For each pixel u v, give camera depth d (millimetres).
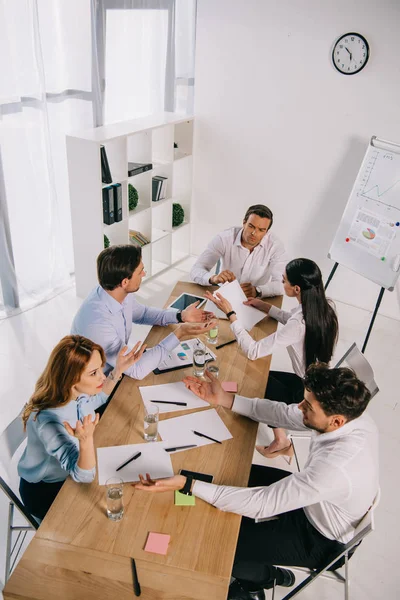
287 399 2686
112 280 2297
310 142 4359
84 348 1785
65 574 1490
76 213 4098
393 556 2486
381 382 3723
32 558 1527
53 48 3873
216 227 5184
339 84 4047
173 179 5109
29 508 2012
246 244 3246
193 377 2197
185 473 1824
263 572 1955
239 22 4246
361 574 2389
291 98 4289
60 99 4094
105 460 1854
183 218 5211
